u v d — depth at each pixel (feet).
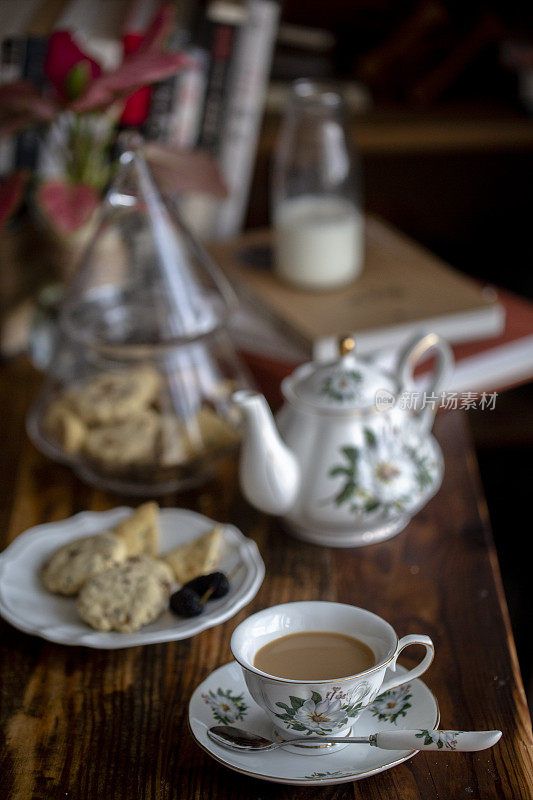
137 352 2.57
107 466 2.52
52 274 3.31
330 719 1.53
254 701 1.70
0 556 2.21
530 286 4.52
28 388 3.27
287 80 4.34
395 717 1.66
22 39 3.51
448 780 1.62
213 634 2.03
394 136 3.95
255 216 4.67
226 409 2.63
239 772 1.59
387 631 1.61
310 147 3.34
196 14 3.74
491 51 4.44
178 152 3.27
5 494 2.63
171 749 1.73
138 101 3.62
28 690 1.89
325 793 1.59
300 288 3.41
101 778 1.66
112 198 2.63
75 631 1.96
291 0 4.30
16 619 1.98
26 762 1.70
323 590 2.17
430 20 4.26
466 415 3.96
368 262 3.67
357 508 2.24
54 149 3.39
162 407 2.57
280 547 2.35
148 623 1.99
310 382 2.30
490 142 4.01
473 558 2.28
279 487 2.21
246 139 3.95
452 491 2.58
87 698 1.86
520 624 4.24
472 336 3.24
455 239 4.87
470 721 1.76
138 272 2.64
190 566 2.14
